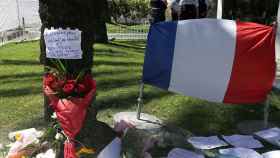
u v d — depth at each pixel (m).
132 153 4.12
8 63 8.73
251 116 5.45
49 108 4.36
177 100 5.84
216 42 4.71
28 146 4.16
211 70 4.73
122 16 22.17
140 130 4.42
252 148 4.60
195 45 4.73
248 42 4.70
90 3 4.04
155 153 4.27
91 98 3.87
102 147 3.99
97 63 8.52
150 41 4.85
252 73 4.73
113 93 6.17
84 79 3.91
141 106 5.31
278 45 9.18
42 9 4.03
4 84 6.85
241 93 4.80
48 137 4.10
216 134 4.96
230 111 5.54
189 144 4.50
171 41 4.77
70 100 3.81
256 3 10.22
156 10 14.11
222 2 11.02
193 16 12.73
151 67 4.88
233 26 4.75
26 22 15.12
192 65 4.74
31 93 6.29
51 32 3.95
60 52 3.93
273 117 5.44
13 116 5.34
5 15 14.36
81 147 3.90
